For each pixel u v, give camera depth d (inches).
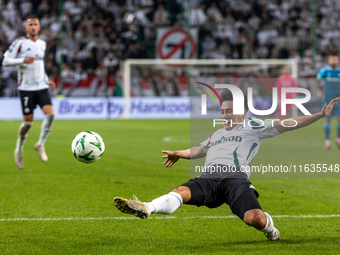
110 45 3166.8
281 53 3339.1
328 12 3602.4
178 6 3440.0
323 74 1499.8
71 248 534.9
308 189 907.4
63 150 1456.7
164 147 1534.2
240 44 3302.2
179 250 527.2
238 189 529.3
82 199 803.4
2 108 2689.5
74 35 3105.3
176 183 962.7
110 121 2652.6
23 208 736.3
